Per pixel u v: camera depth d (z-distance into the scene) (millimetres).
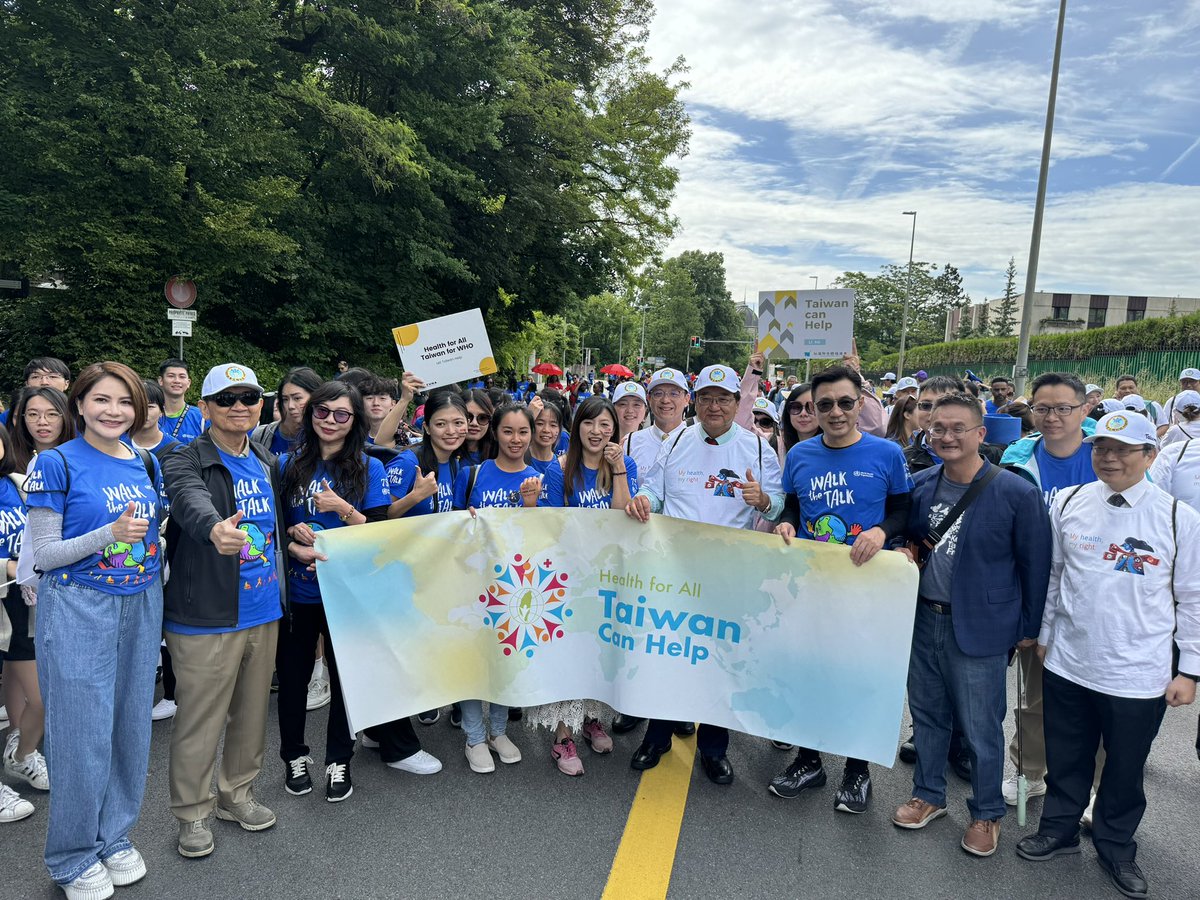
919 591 3402
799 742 3512
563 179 23766
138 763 2893
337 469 3553
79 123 12938
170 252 14547
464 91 19922
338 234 18906
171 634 2961
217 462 2988
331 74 19109
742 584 3582
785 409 5688
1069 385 3789
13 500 3467
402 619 3537
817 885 2951
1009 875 3062
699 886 2916
